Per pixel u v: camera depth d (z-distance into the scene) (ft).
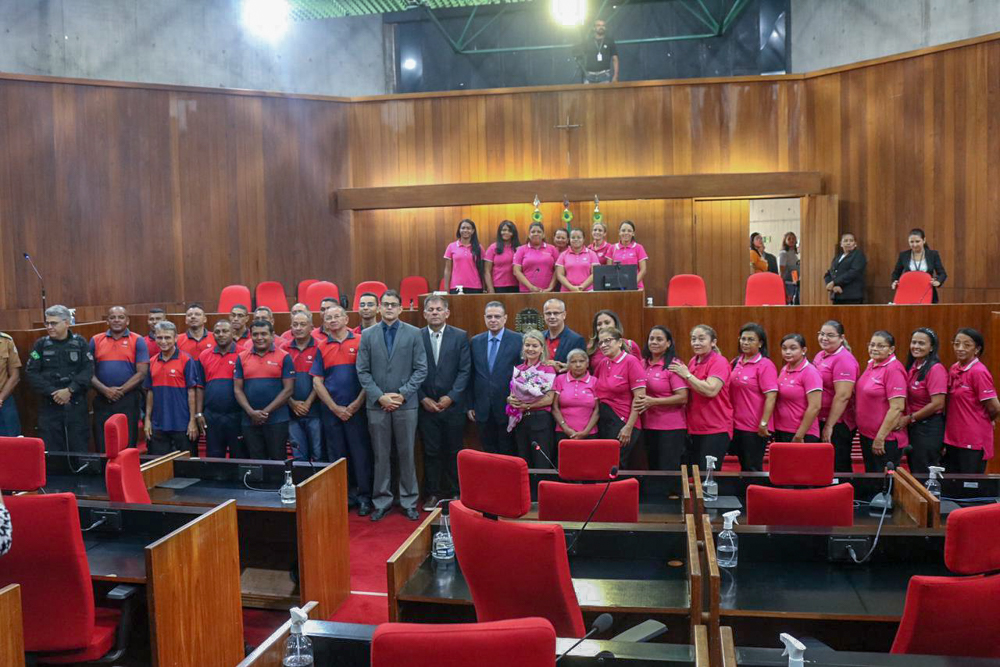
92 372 24.00
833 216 36.37
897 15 38.99
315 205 38.99
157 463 17.70
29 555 10.51
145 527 13.65
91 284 34.40
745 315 25.00
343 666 8.33
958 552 9.36
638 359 20.27
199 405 23.52
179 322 29.86
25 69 37.09
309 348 22.61
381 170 39.50
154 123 35.73
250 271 37.63
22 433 25.49
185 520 13.52
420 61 50.67
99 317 34.50
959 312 24.26
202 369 23.56
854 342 24.88
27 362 24.91
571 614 9.89
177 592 11.10
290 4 44.01
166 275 36.01
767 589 11.44
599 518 13.56
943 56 32.99
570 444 15.49
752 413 19.83
